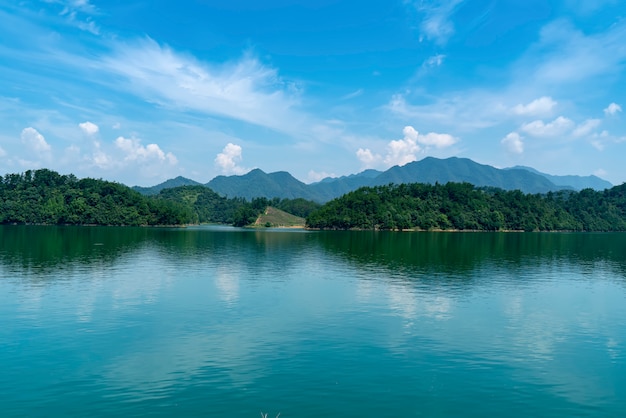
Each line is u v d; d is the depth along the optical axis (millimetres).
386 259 98875
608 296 56875
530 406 24875
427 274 73875
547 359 32375
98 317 42031
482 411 24188
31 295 51375
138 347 33500
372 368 29859
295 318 42562
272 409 23938
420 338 36719
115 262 84250
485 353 33406
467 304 50188
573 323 42750
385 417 23312
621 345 35938
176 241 149375
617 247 153875
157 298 50875
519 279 70250
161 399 24891
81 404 24250
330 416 23312
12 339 35125
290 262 90125
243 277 67938
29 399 24797
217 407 24047
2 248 108250
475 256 109562
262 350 33094
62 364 29922
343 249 127688
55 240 138750
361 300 51188
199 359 31078
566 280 70438
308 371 29125
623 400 25797
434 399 25438
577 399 25844
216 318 42188
